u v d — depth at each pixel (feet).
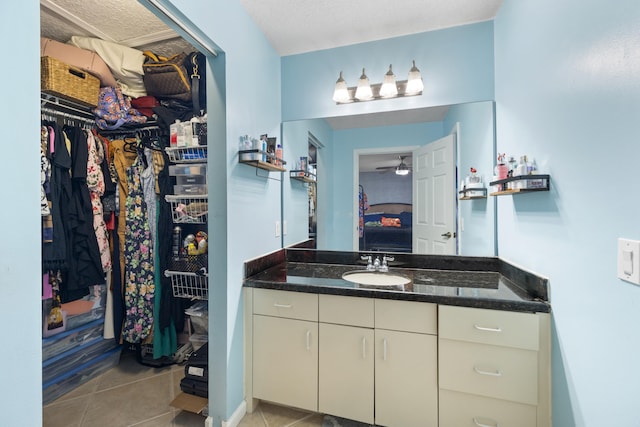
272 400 5.12
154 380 6.41
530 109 4.25
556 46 3.56
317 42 6.42
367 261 6.55
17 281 2.00
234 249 4.97
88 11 5.50
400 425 4.47
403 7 5.31
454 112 5.94
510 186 4.29
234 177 4.97
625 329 2.50
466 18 5.67
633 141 2.40
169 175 6.70
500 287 4.64
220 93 4.70
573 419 3.32
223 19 4.61
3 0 1.94
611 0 2.63
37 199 2.12
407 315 4.41
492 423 4.10
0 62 1.91
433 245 6.14
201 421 5.12
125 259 6.63
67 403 5.63
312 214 6.86
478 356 4.12
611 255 2.68
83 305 6.59
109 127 6.82
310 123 6.82
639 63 2.33
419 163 6.24
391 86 5.84
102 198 6.77
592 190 2.93
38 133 2.13
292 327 5.00
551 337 3.79
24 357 2.04
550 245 3.76
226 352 4.74
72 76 6.00
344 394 4.73
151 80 6.56
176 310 6.91
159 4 3.52
